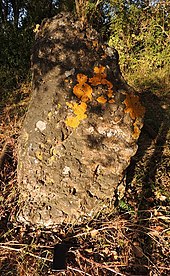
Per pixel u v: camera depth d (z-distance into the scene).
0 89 2.20
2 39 2.66
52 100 1.00
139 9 2.60
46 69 1.04
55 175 1.00
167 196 1.17
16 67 2.57
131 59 2.55
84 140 1.00
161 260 0.97
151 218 1.06
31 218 1.03
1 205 1.09
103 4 2.67
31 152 1.00
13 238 1.00
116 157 1.01
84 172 1.00
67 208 1.01
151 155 1.38
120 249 0.99
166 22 2.58
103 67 1.04
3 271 0.91
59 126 1.00
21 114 1.75
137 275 0.93
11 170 1.25
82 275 0.91
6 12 3.19
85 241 1.00
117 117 1.01
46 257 0.93
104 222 1.03
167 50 2.49
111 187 1.02
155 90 2.03
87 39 1.05
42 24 1.12
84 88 1.01
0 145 1.42
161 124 1.60
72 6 2.89
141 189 1.20
